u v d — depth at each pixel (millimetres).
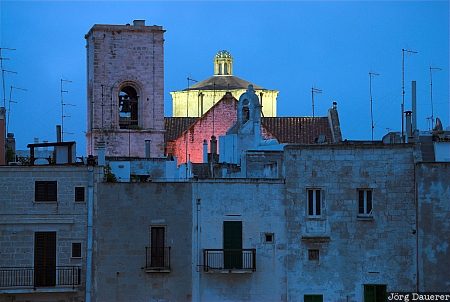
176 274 143625
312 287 144250
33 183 144000
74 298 144000
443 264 143375
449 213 143375
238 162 190250
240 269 143375
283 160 148125
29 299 144125
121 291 143500
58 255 143875
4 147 167125
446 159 154250
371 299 144250
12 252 143625
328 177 144625
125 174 164375
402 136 164375
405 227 144125
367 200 144750
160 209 143625
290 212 144375
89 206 144000
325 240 144250
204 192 143750
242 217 144000
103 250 143750
